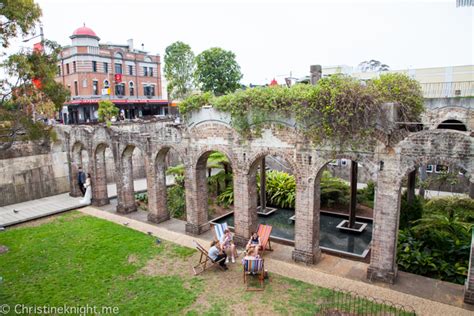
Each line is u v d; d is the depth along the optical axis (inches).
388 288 441.1
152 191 719.1
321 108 463.2
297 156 503.2
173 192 886.4
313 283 458.6
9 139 730.8
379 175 441.7
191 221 657.0
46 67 609.6
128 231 670.5
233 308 403.5
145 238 630.5
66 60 1851.6
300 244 523.2
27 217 771.4
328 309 390.0
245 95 533.0
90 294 443.2
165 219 741.3
